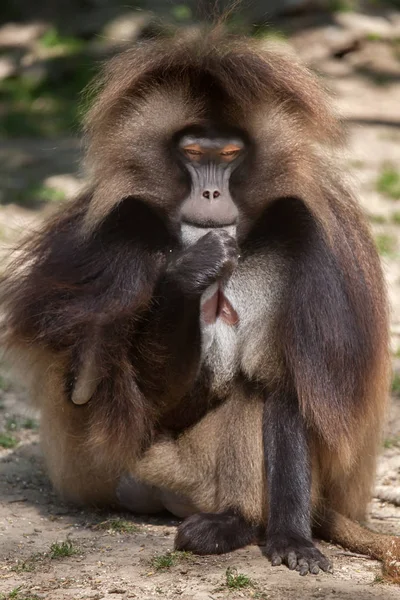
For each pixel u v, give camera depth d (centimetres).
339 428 1255
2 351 1354
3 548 1217
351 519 1387
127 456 1279
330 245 1259
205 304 1271
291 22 4819
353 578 1145
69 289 1254
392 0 5262
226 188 1243
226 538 1223
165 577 1125
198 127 1234
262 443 1273
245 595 1066
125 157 1249
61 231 1326
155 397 1280
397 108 4194
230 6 1392
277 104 1255
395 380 1944
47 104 4234
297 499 1238
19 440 1678
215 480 1288
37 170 3441
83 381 1233
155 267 1262
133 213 1262
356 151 3622
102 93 1279
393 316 2267
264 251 1282
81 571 1141
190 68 1220
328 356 1248
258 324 1277
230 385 1291
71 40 4712
